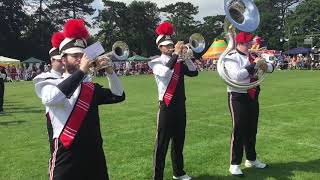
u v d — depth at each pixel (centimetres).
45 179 777
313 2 8231
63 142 458
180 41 683
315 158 855
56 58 511
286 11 9519
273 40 8656
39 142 1068
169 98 692
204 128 1176
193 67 725
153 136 1096
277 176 751
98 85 496
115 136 1102
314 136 1043
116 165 840
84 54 443
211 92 2225
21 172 817
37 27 8012
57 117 464
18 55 7731
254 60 727
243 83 727
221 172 782
